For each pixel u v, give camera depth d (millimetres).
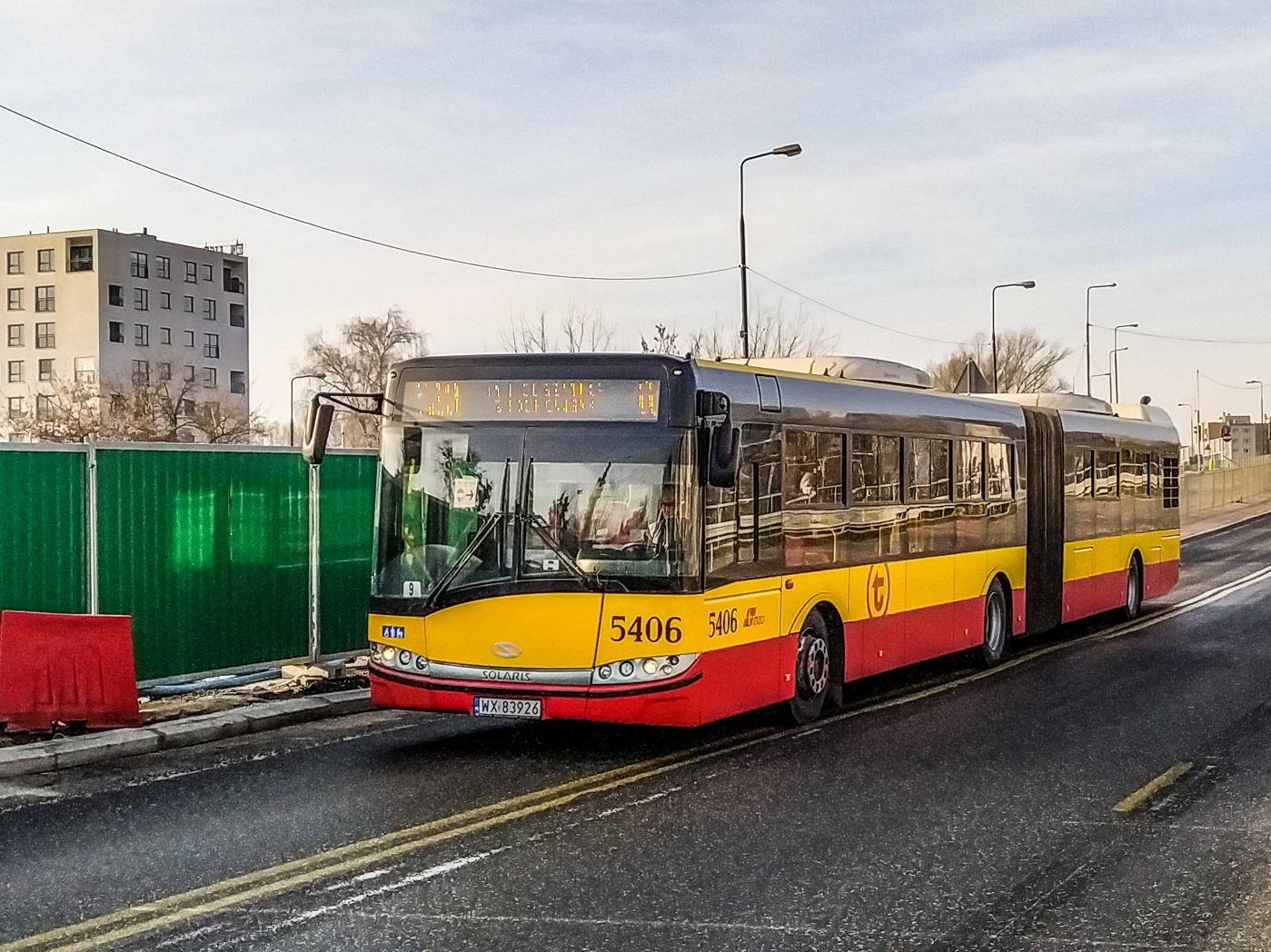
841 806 8125
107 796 8383
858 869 6711
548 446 9375
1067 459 17281
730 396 9859
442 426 9594
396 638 9547
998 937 5672
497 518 9375
